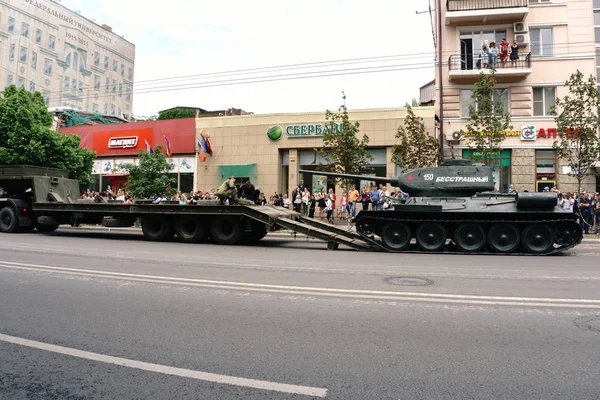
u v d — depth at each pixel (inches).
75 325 186.9
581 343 164.4
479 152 792.9
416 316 199.9
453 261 397.7
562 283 281.7
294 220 551.8
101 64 2573.8
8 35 2018.9
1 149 879.7
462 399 119.3
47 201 642.8
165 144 1105.4
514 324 187.9
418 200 501.4
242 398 120.2
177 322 191.0
